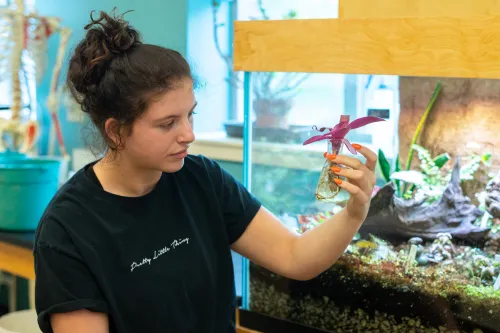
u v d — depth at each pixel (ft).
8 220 8.01
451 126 4.99
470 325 5.00
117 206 4.35
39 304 4.17
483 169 4.89
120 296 4.29
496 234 4.85
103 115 4.11
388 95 5.22
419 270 5.20
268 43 5.57
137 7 8.29
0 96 9.56
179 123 4.10
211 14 8.05
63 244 4.17
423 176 5.18
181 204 4.57
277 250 4.82
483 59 4.56
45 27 8.94
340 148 4.43
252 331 6.13
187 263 4.50
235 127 7.88
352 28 5.10
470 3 4.70
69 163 9.42
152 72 3.96
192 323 4.54
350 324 5.58
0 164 8.46
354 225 4.48
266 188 5.94
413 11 4.96
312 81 5.51
